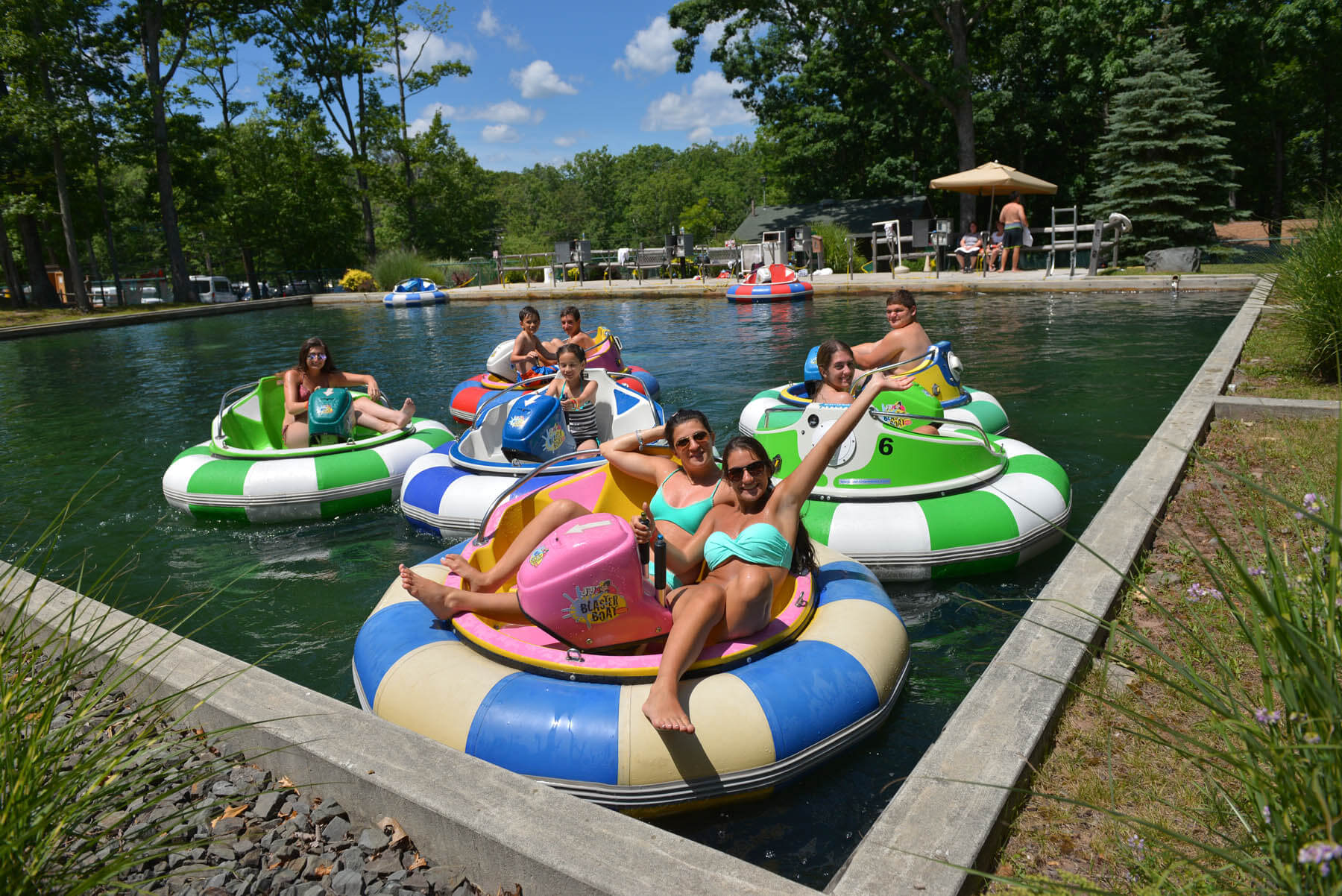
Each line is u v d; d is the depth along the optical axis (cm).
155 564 560
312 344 732
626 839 228
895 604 459
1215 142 2144
